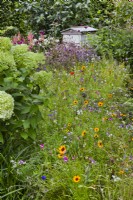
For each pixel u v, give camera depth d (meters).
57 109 3.77
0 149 2.90
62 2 8.05
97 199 2.47
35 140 3.00
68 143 3.14
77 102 3.90
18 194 2.58
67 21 8.02
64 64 5.70
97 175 2.59
